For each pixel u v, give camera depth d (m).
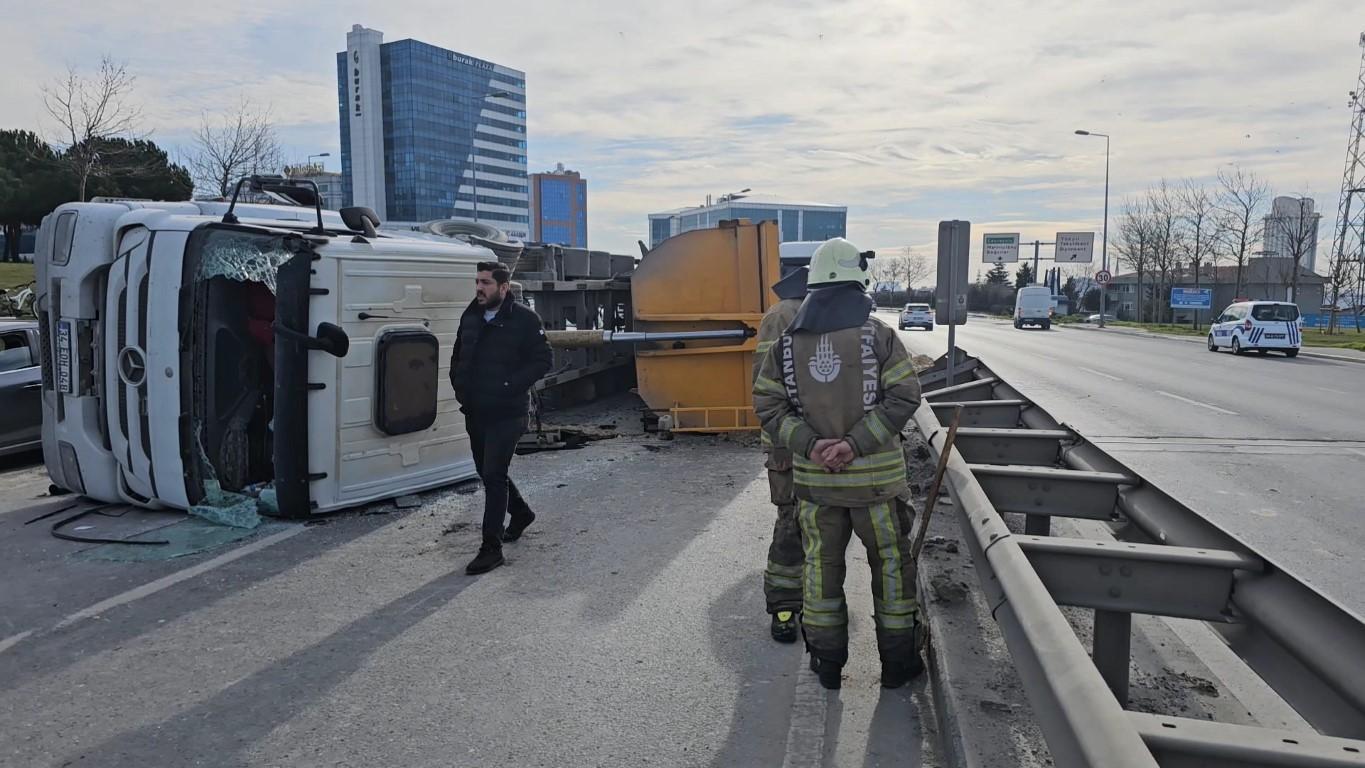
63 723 3.65
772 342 4.14
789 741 3.42
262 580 5.30
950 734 3.19
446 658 4.22
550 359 5.62
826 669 3.76
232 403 6.59
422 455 7.03
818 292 3.60
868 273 3.69
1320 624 2.55
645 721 3.60
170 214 6.52
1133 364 23.30
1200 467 9.15
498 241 10.15
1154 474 8.77
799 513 3.72
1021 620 2.49
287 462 6.24
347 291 6.30
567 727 3.56
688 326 9.45
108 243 6.62
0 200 35.41
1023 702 3.30
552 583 5.23
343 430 6.43
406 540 6.05
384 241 6.62
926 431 5.85
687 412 9.55
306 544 5.96
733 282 9.34
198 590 5.15
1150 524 3.87
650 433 10.02
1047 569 3.15
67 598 5.05
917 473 7.38
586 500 7.13
